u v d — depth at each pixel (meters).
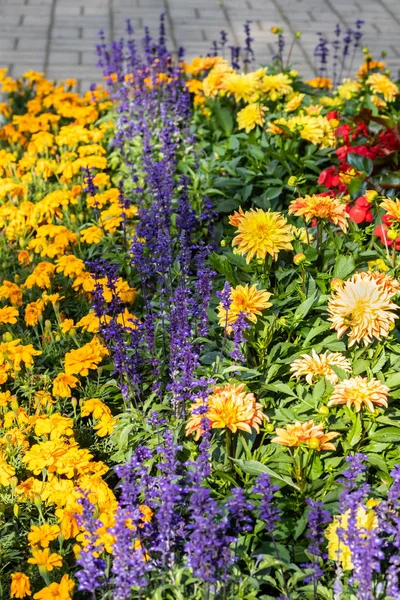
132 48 7.17
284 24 10.92
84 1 11.79
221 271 4.12
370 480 3.36
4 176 6.27
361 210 4.46
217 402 3.14
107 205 5.75
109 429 3.66
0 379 3.88
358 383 3.14
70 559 3.24
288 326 3.84
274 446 3.38
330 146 5.72
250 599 2.81
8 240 5.39
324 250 4.25
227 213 5.36
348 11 11.53
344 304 3.44
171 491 2.75
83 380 4.18
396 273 3.98
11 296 4.53
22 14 11.21
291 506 3.17
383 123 5.51
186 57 9.63
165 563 2.88
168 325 4.17
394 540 2.96
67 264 4.57
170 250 4.37
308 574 2.91
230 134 6.38
